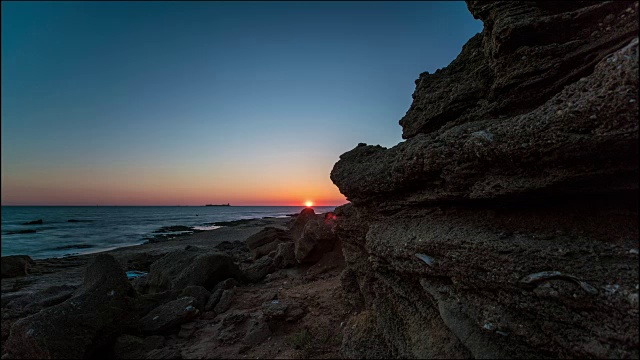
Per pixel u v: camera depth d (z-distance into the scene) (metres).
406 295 5.22
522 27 4.16
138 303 8.76
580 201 3.67
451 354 4.05
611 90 2.87
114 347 7.23
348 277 7.67
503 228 4.06
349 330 6.02
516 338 3.51
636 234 3.05
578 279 3.02
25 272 20.14
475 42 6.12
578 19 3.90
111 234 50.59
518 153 3.56
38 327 6.43
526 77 4.29
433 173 4.78
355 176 6.56
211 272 11.91
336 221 8.00
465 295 4.10
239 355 6.65
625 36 3.44
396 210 5.82
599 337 2.87
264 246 18.69
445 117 5.91
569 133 3.16
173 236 47.16
